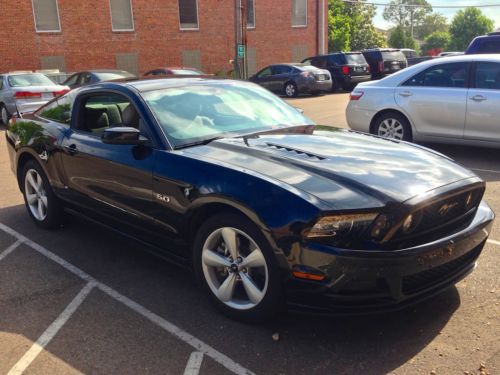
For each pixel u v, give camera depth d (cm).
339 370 282
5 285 400
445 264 313
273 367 287
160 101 407
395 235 284
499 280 377
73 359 300
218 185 319
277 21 3016
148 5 2516
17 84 1391
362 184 300
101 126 457
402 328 320
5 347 314
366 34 5775
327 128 442
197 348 307
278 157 337
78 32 2345
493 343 300
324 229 279
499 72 723
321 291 284
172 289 386
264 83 2136
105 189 416
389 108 816
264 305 311
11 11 2178
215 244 338
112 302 368
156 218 370
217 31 2759
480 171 702
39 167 509
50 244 485
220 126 406
